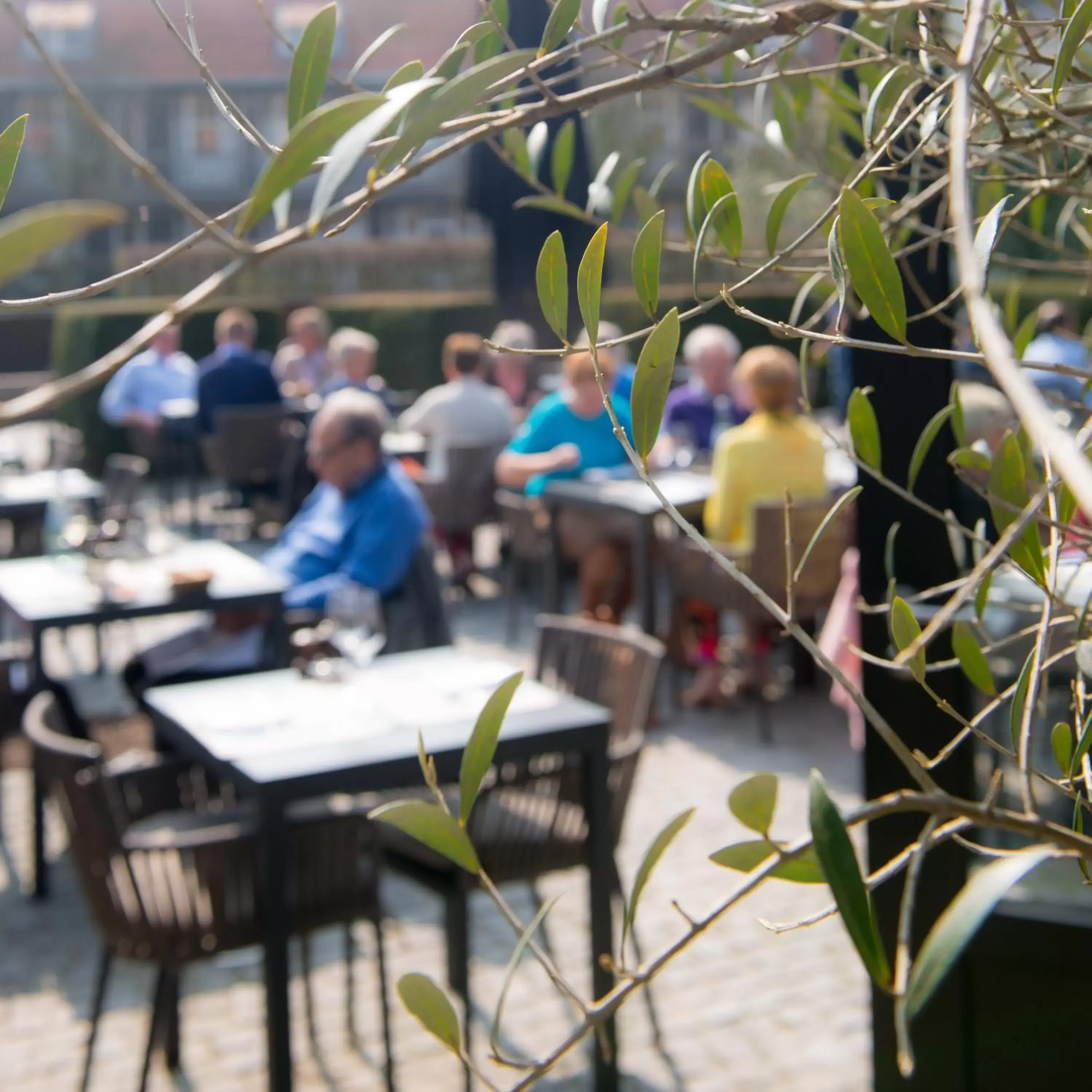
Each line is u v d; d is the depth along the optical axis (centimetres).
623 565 670
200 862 299
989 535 228
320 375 1212
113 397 1209
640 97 111
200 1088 341
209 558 531
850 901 49
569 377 696
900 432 227
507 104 104
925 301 101
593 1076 335
